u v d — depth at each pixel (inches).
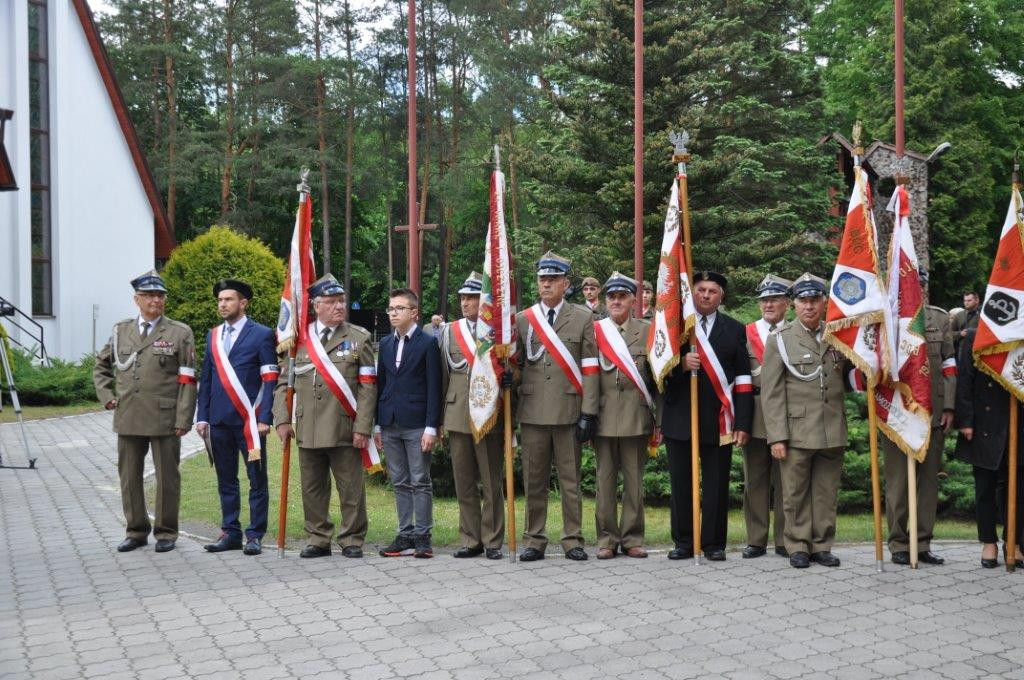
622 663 202.5
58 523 366.6
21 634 227.9
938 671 197.3
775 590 259.6
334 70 1521.9
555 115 800.9
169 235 1235.9
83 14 1080.8
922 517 295.9
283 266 1093.1
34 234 1034.7
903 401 287.0
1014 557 281.3
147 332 321.4
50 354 1038.4
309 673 199.0
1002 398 286.7
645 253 600.7
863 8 1195.3
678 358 289.4
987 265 1020.5
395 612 241.4
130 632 228.5
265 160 1549.0
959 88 1092.5
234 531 320.5
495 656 207.6
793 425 289.7
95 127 1107.9
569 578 274.4
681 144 299.9
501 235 298.2
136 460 321.1
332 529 314.3
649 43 601.3
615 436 298.5
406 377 309.1
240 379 318.0
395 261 1867.6
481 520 311.9
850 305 285.7
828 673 196.4
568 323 302.5
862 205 290.5
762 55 743.7
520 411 303.3
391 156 1699.1
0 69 994.1
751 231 657.0
